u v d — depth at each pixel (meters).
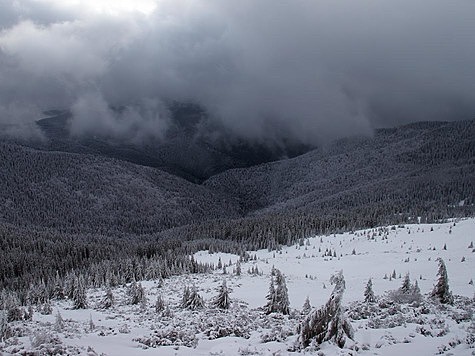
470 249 109.12
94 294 79.69
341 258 120.69
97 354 21.84
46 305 55.72
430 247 128.62
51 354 20.70
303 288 66.88
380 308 33.31
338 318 22.00
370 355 20.00
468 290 47.44
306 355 20.48
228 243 183.25
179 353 23.11
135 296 58.94
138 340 26.75
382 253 124.31
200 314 40.91
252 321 33.53
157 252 154.38
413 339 22.53
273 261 127.06
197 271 109.62
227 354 22.33
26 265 164.12
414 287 38.34
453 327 24.98
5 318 27.34
